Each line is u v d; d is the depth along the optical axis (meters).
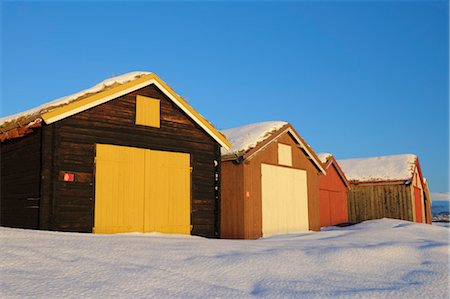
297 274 6.26
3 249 6.54
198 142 14.66
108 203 12.13
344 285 5.72
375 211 27.72
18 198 12.27
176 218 13.62
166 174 13.60
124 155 12.67
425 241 10.19
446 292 5.40
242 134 18.12
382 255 7.57
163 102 13.90
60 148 11.44
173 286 5.35
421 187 30.64
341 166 30.81
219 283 5.63
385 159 29.58
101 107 12.39
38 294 4.68
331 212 24.91
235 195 16.83
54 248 6.93
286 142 19.02
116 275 5.64
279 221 17.92
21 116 11.99
